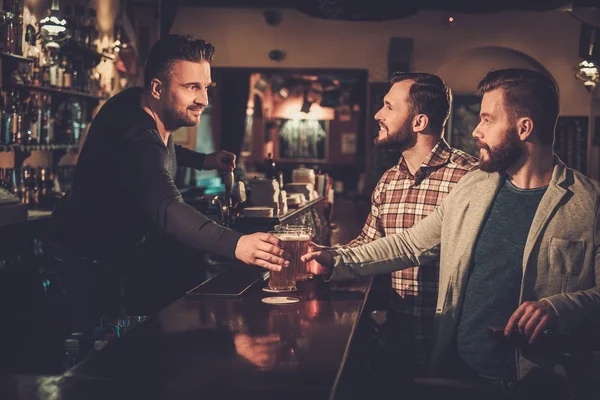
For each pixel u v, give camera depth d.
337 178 15.20
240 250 2.42
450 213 2.61
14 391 1.53
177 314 2.26
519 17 11.00
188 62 2.91
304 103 15.87
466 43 11.10
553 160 2.48
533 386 2.32
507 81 2.43
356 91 15.84
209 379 1.62
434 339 2.63
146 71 2.98
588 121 10.99
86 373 1.66
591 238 2.35
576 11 8.43
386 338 3.20
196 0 9.84
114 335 2.55
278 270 2.43
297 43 11.22
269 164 5.18
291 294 2.61
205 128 11.64
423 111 3.12
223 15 11.23
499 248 2.48
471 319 2.52
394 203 3.23
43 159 7.12
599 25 8.39
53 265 3.29
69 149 7.35
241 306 2.39
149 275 4.13
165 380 1.61
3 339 4.58
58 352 3.51
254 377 1.63
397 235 2.78
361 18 7.40
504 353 2.46
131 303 3.48
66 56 6.88
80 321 3.22
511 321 2.22
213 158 4.01
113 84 8.33
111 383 1.59
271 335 2.00
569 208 2.37
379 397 3.17
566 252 2.35
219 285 2.74
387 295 3.79
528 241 2.39
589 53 8.51
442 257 2.63
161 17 9.77
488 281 2.49
